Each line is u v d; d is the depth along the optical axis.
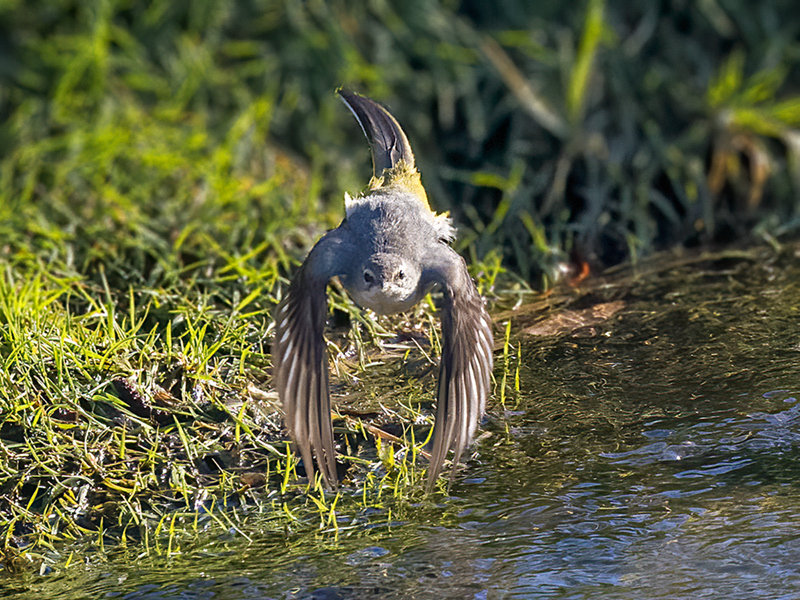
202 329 9.88
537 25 15.22
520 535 7.90
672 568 7.42
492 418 9.41
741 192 14.30
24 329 9.54
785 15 15.40
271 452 9.02
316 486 8.68
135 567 7.85
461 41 15.12
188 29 15.05
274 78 14.85
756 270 12.38
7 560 8.00
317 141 14.50
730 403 9.39
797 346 10.30
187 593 7.48
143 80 14.61
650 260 13.01
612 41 15.06
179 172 13.64
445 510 8.27
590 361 10.27
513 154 14.43
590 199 13.95
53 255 11.74
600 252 13.27
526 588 7.33
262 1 15.18
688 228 13.85
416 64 15.18
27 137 13.99
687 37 15.38
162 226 12.70
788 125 14.70
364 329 10.80
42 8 14.84
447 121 14.80
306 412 7.57
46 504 8.51
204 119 14.46
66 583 7.70
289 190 13.67
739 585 7.20
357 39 15.15
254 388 9.73
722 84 14.79
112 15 14.91
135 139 13.86
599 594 7.21
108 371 9.45
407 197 8.54
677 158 14.39
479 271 12.11
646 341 10.62
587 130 14.64
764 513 7.91
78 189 13.26
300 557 7.83
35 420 8.91
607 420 9.28
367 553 7.82
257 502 8.55
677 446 8.82
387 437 9.20
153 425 9.20
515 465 8.75
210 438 9.13
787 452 8.62
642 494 8.25
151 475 8.76
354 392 9.84
